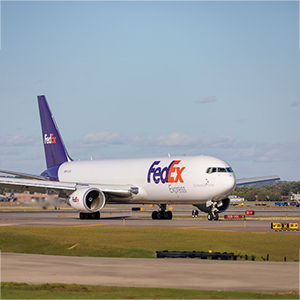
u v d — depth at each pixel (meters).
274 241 126.88
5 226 167.25
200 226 174.12
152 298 61.56
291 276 74.94
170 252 101.81
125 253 107.75
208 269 81.62
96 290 65.88
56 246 113.81
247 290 65.75
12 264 86.94
